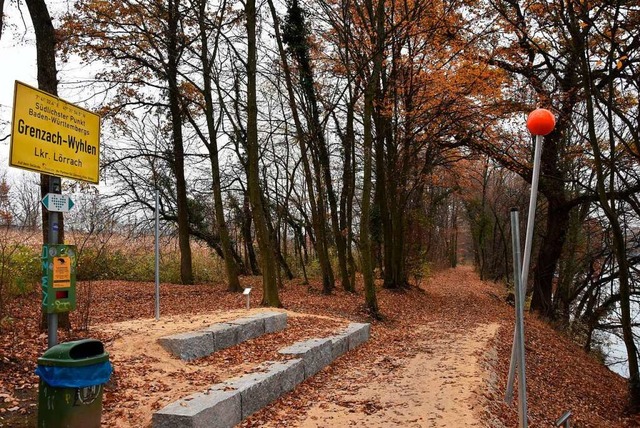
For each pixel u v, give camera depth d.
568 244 24.38
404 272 27.09
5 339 7.30
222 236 20.08
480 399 7.54
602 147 18.64
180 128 21.59
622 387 15.77
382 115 21.27
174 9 19.17
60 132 5.16
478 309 23.95
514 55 18.92
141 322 9.56
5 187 14.47
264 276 15.10
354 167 24.55
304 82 21.64
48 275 4.89
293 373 7.88
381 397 7.65
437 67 20.16
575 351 18.61
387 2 20.36
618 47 12.78
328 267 22.36
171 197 26.56
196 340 8.16
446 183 32.34
